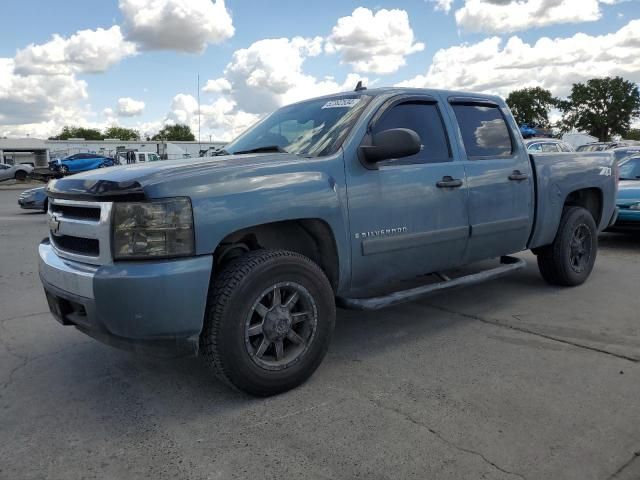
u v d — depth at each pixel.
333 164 3.55
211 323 3.01
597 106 82.56
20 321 4.95
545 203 5.15
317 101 4.41
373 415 3.02
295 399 3.24
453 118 4.46
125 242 2.83
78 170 35.16
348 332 4.48
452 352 3.97
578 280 5.75
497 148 4.80
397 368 3.69
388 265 3.91
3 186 34.00
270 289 3.16
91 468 2.57
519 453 2.62
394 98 4.06
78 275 2.97
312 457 2.62
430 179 4.08
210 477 2.48
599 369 3.61
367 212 3.69
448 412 3.04
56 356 4.04
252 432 2.87
